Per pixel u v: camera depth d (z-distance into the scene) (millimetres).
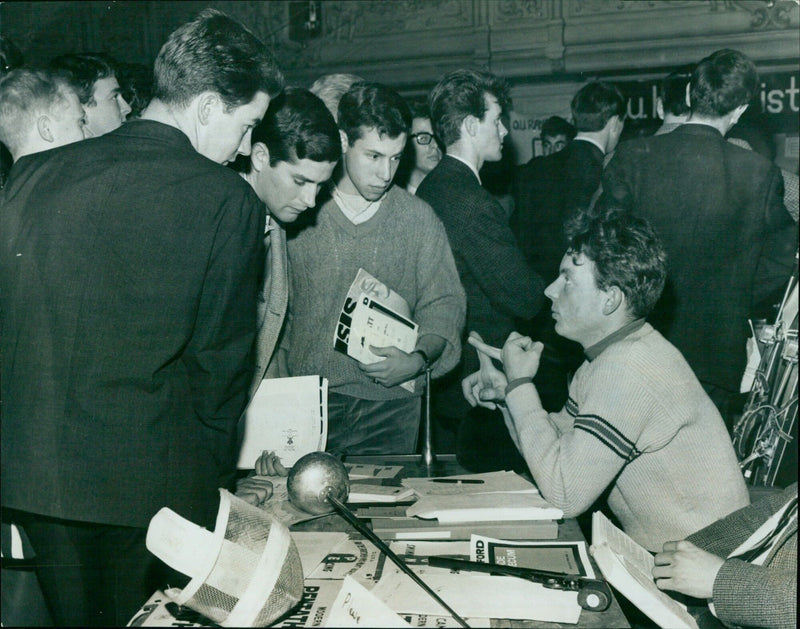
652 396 1567
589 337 1698
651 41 6242
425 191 2582
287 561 1140
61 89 1808
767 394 2773
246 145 1645
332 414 2299
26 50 6629
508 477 1757
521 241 3086
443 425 2797
